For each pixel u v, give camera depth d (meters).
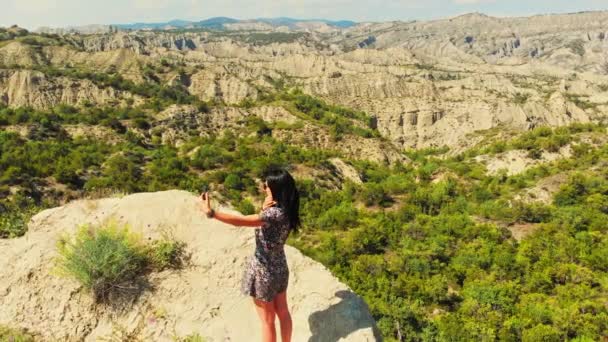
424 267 57.06
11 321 7.53
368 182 109.94
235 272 7.69
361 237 65.81
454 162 133.75
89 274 7.33
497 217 82.88
